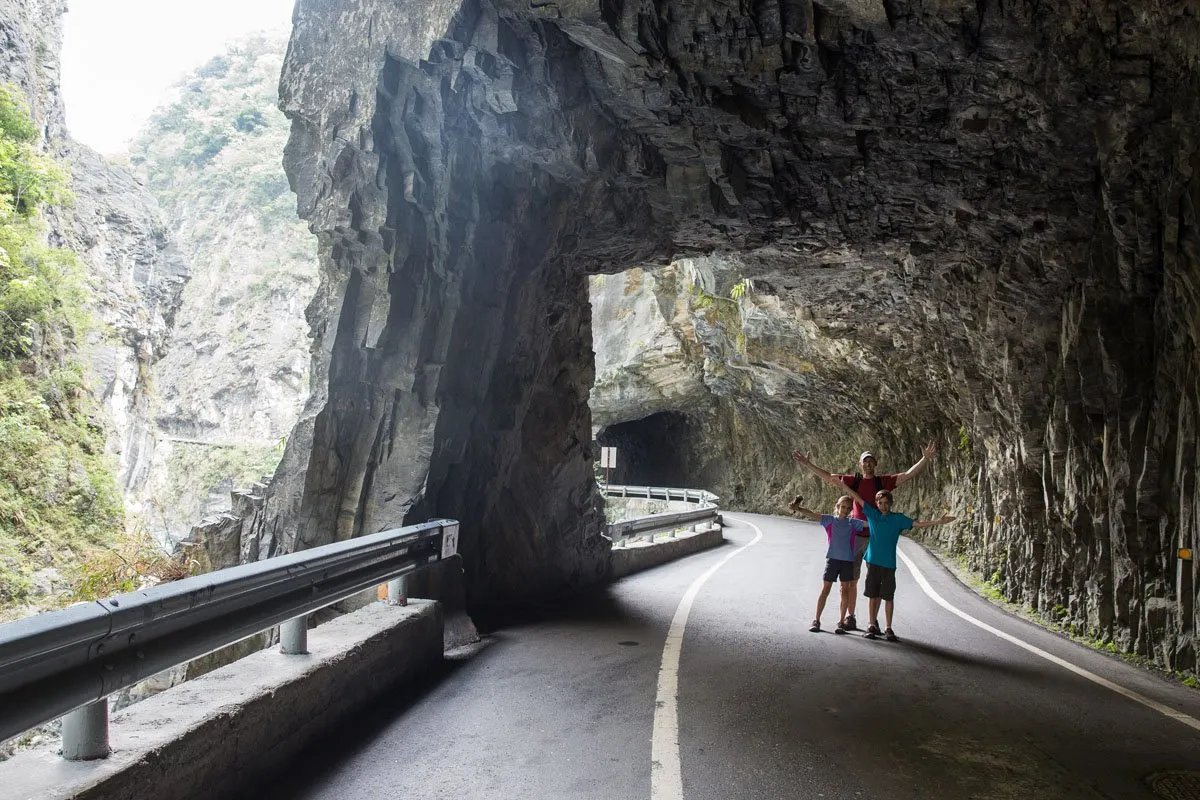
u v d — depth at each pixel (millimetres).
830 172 10750
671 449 47281
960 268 14266
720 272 25297
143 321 39656
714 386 36562
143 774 3359
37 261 25516
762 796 4629
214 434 79375
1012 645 9812
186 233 87750
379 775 4688
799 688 7152
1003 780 5062
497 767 4910
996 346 14461
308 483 9359
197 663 9625
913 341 19609
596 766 4996
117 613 3307
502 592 11312
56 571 20172
